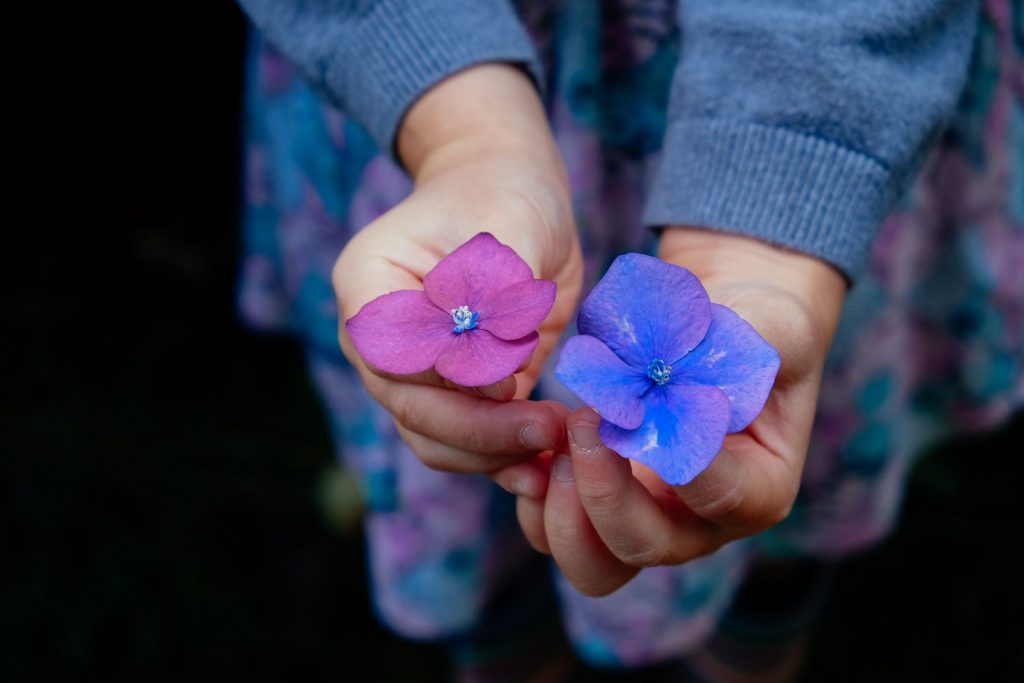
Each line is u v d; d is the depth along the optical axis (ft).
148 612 2.05
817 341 1.05
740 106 1.09
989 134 1.33
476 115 1.14
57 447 2.23
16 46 2.44
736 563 1.53
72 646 2.00
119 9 2.45
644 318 0.96
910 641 2.03
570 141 1.30
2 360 2.35
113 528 2.15
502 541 1.57
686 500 0.99
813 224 1.08
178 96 2.52
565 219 1.09
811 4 1.08
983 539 2.12
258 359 2.42
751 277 1.09
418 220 1.06
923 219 1.36
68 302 2.43
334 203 1.43
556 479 1.00
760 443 1.05
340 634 2.04
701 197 1.10
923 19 1.08
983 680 1.97
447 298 0.99
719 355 0.95
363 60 1.17
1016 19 1.32
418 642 2.03
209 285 2.48
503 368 0.95
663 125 1.32
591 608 1.49
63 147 2.51
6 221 2.48
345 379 1.53
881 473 1.48
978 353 1.45
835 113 1.07
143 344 2.41
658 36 1.29
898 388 1.43
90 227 2.49
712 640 1.77
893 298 1.36
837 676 2.00
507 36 1.16
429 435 1.03
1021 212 1.41
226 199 2.53
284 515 2.19
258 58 1.45
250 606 2.07
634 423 0.93
